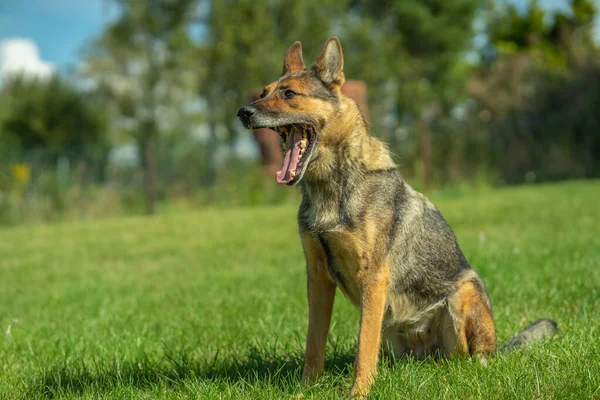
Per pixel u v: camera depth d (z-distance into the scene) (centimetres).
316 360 400
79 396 389
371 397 350
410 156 2052
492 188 2017
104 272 896
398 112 4238
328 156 398
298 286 689
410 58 4166
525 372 360
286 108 400
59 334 544
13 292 785
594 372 355
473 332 420
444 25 4138
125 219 1695
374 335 379
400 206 409
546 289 589
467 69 4209
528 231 964
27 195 1895
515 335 453
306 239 401
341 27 3853
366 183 395
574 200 1362
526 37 2680
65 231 1452
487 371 375
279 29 3684
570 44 2592
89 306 666
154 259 989
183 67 4006
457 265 434
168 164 1994
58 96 3020
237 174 2019
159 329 554
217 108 4053
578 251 747
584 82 2350
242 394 363
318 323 404
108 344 500
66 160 1952
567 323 481
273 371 422
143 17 4012
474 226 1076
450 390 347
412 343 440
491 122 2291
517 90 2547
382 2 4250
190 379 401
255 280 744
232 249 1027
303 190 411
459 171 2120
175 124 4384
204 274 816
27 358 478
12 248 1213
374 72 3747
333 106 405
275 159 1973
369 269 386
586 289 576
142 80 4300
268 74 3606
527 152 2259
